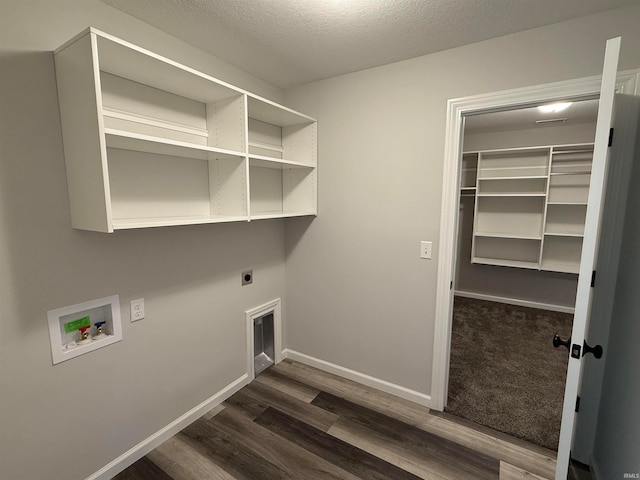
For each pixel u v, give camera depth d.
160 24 1.59
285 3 1.42
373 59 2.00
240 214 1.81
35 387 1.31
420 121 2.00
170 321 1.84
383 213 2.20
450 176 1.93
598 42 1.50
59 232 1.34
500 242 4.38
